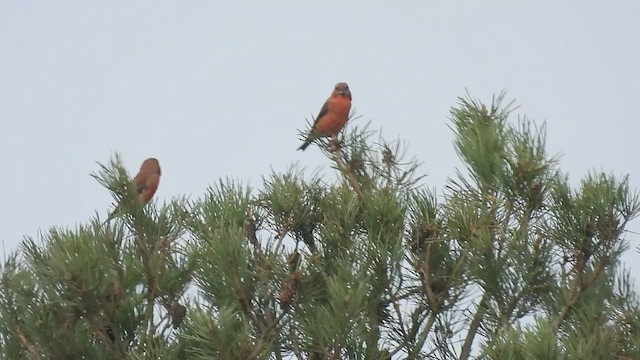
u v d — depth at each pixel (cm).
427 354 973
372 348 909
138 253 936
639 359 867
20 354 943
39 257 952
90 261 886
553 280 938
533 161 947
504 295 934
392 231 977
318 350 866
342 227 987
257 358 838
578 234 932
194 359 866
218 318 845
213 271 935
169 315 934
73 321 911
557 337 848
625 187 934
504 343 816
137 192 959
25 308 925
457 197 980
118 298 910
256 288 930
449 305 965
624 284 954
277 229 1031
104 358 914
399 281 955
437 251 981
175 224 975
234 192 1020
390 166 1090
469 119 1020
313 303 935
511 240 930
